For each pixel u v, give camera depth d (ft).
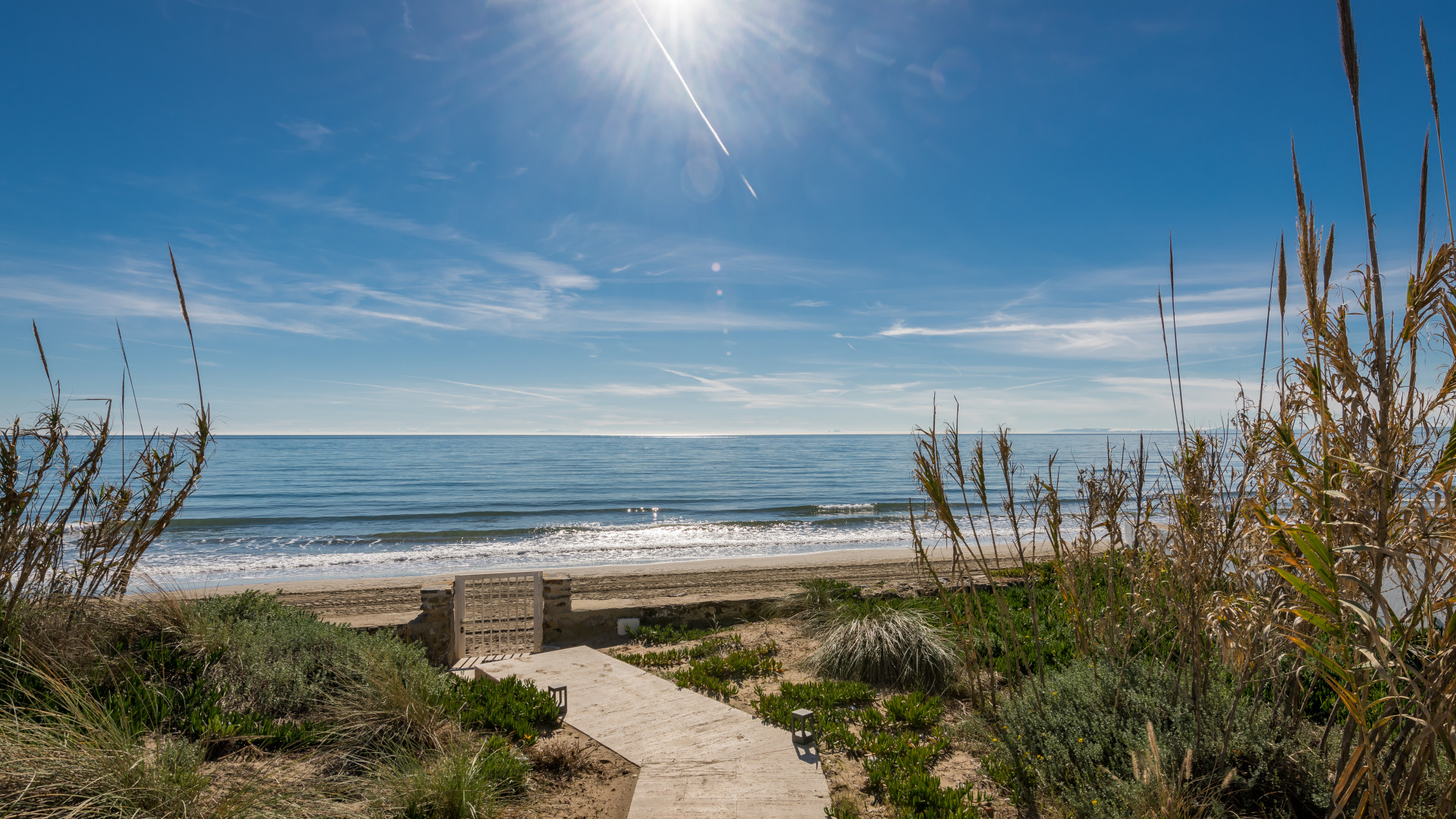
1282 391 13.44
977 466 19.07
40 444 19.90
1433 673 9.08
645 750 19.45
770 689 26.23
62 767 13.24
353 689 20.26
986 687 24.36
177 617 22.07
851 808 16.31
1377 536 10.05
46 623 19.45
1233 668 16.08
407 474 200.34
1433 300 10.00
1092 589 23.76
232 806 13.41
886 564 66.80
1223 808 13.46
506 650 31.89
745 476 215.31
